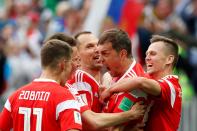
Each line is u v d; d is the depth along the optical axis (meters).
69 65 15.38
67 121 14.86
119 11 25.94
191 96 28.30
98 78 16.47
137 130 15.61
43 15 33.59
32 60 31.16
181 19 31.47
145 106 15.55
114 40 15.64
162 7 30.95
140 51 27.78
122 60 15.72
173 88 15.55
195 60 29.12
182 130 25.97
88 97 16.19
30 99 15.23
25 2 34.28
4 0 36.12
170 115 15.71
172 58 15.88
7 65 30.42
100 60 15.90
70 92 15.23
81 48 16.36
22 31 31.98
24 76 30.89
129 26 26.00
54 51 15.29
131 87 15.20
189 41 28.80
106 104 15.90
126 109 15.54
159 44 15.89
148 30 28.31
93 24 26.06
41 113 15.05
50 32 31.20
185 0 31.95
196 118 26.05
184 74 28.73
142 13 29.30
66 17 31.12
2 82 30.23
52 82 15.23
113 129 15.64
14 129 15.39
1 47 31.02
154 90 15.26
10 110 15.48
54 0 34.22
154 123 15.75
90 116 15.59
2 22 32.78
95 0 26.12
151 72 15.91
